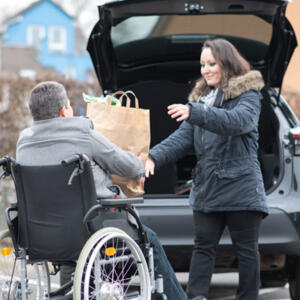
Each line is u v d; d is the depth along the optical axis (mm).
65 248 4590
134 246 4648
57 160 4613
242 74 5383
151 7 6309
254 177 5348
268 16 6438
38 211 4625
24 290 4680
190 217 5957
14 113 11188
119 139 4922
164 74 7664
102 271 4609
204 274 5480
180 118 4930
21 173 4641
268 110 6672
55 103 4668
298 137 6152
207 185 5391
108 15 6438
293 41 6672
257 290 5426
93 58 7078
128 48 7141
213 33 7023
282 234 5918
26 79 11219
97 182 4672
